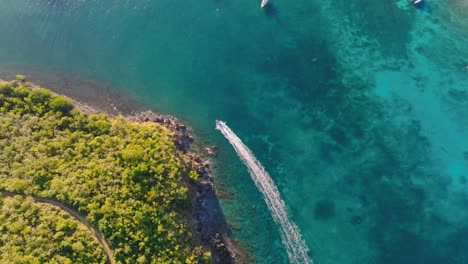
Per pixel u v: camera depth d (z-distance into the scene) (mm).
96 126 84750
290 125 91625
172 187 77812
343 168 87250
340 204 84438
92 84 96000
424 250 80312
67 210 74500
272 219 83375
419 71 94875
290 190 85812
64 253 69250
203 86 96000
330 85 94750
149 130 85562
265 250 81125
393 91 93375
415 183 85438
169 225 74062
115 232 71625
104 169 77750
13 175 76625
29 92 87562
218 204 83938
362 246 81000
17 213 72438
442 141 88562
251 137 90688
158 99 94500
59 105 86625
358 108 92312
